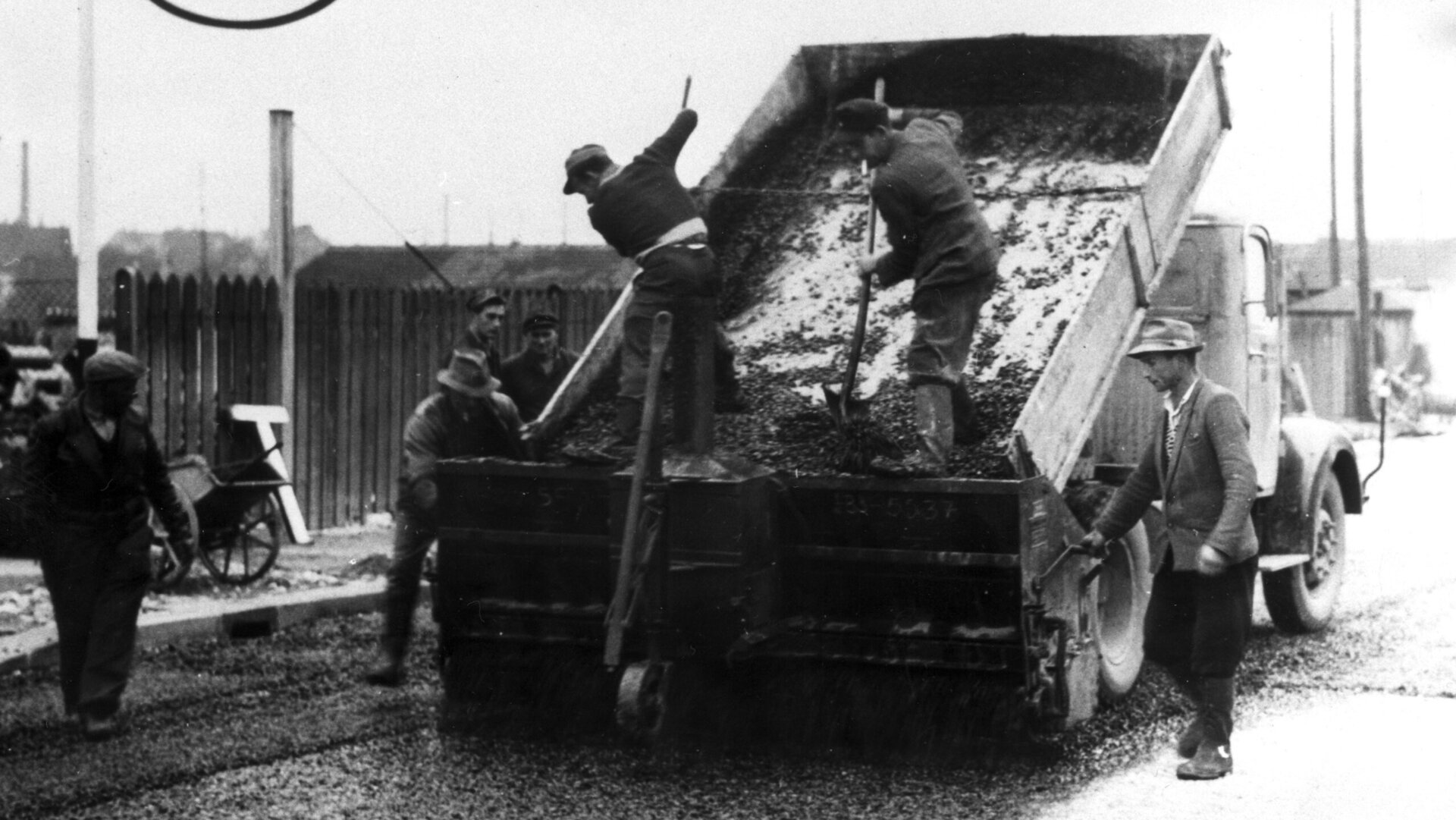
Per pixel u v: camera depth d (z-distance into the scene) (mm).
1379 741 7398
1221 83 9195
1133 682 8219
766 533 6980
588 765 6910
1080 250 8477
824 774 6773
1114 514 7133
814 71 9930
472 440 8500
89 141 13625
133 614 7387
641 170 7340
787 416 7902
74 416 7266
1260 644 10047
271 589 11516
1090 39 9523
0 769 6762
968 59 9766
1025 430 6961
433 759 7000
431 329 16750
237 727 7551
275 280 15039
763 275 9008
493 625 7668
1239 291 9812
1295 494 10250
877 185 7145
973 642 6871
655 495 6785
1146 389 9344
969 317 7137
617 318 8500
